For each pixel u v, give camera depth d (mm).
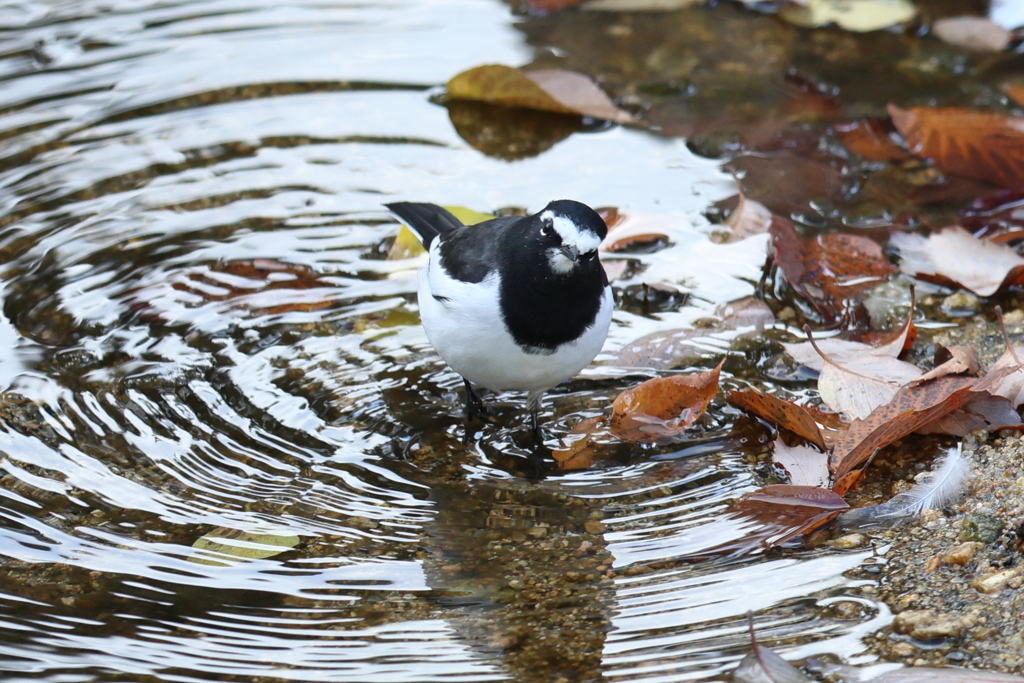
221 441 5906
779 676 4199
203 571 4996
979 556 4789
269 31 10602
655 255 7590
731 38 10359
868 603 4621
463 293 5301
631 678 4301
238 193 8320
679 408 5977
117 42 10375
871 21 10422
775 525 5141
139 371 6449
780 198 8078
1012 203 7922
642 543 5125
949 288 7109
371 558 5082
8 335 6734
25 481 5574
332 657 4488
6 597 4832
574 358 5488
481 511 5410
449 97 9500
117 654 4504
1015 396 5801
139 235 7797
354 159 8742
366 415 6156
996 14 10461
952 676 4129
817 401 6129
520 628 4625
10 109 9273
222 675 4398
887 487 5414
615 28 10617
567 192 8234
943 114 8695
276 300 7156
